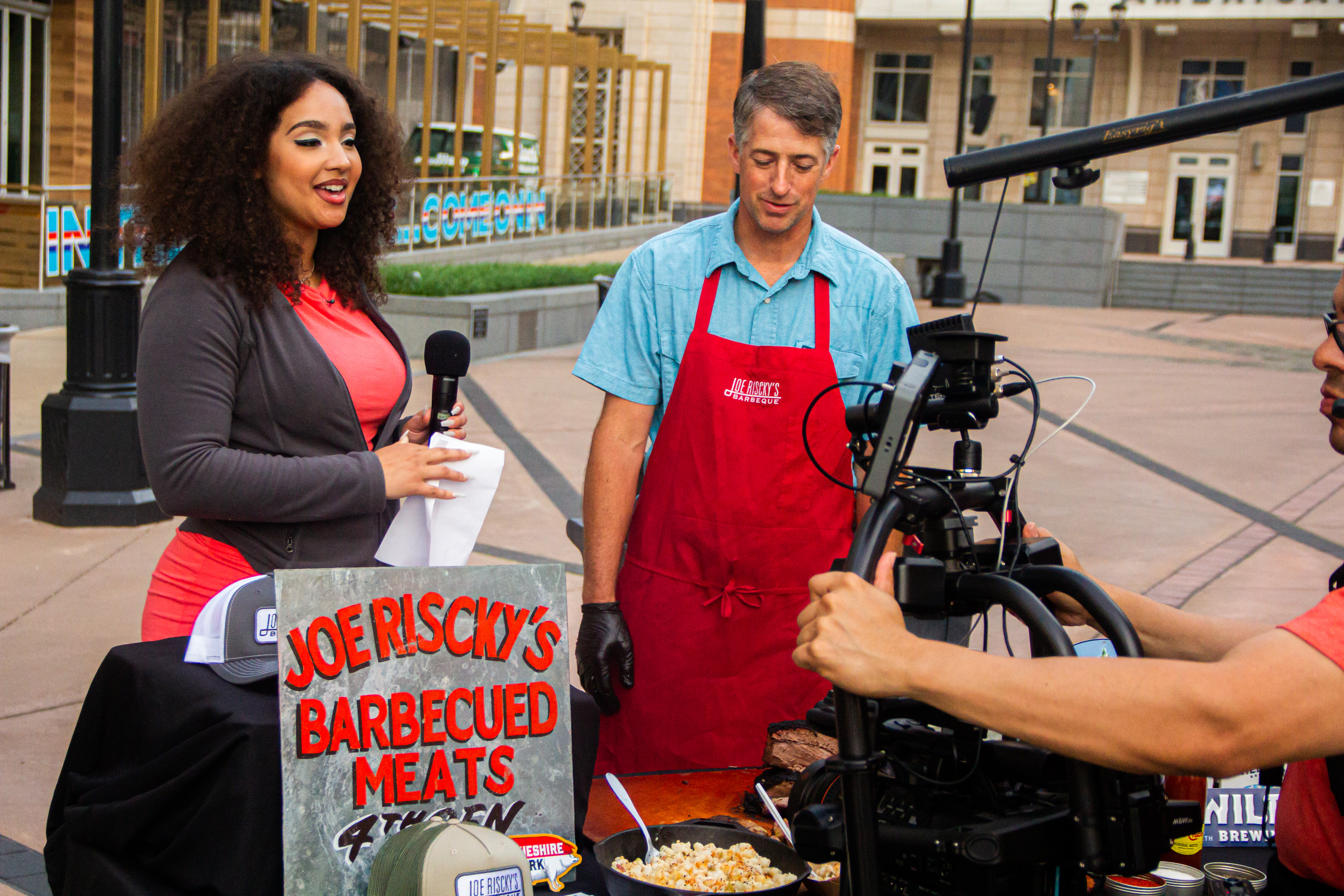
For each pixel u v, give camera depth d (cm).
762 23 692
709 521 268
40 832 315
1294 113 172
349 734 173
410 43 2203
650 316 272
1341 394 179
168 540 614
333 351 218
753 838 189
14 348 1207
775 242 265
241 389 205
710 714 272
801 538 270
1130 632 150
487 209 1966
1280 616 550
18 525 628
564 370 1230
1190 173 3475
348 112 212
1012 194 3219
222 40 1728
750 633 271
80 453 631
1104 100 3447
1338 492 818
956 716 144
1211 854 224
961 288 2228
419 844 161
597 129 2988
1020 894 150
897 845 148
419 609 180
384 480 203
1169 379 1372
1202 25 3281
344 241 229
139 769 185
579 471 803
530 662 188
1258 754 140
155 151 204
